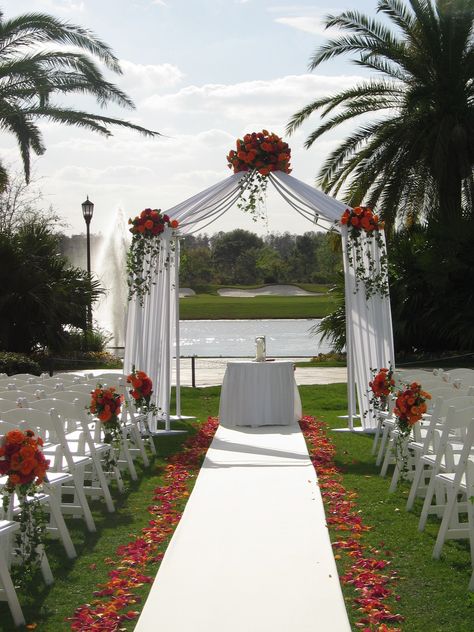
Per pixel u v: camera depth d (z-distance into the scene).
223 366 19.64
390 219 18.27
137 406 8.86
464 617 4.23
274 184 11.30
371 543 5.51
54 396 6.89
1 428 5.13
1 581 4.33
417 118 18.25
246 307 57.56
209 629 4.02
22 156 16.58
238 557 5.10
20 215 25.81
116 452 7.48
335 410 13.05
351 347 10.51
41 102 16.12
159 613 4.23
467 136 17.91
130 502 6.86
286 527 5.76
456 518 5.47
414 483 6.43
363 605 4.36
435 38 17.77
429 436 6.27
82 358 19.59
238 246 75.50
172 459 8.56
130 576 4.87
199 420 11.68
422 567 5.02
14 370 14.07
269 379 10.61
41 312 18.05
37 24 15.33
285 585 4.61
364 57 18.17
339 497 6.77
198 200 10.86
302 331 38.59
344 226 10.31
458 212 18.92
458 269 18.50
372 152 18.33
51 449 6.79
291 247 75.75
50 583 4.86
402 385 8.17
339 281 20.86
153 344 10.41
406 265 19.25
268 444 9.21
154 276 10.42
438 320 18.94
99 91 15.78
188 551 5.23
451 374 8.14
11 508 4.93
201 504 6.43
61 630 4.16
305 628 4.02
